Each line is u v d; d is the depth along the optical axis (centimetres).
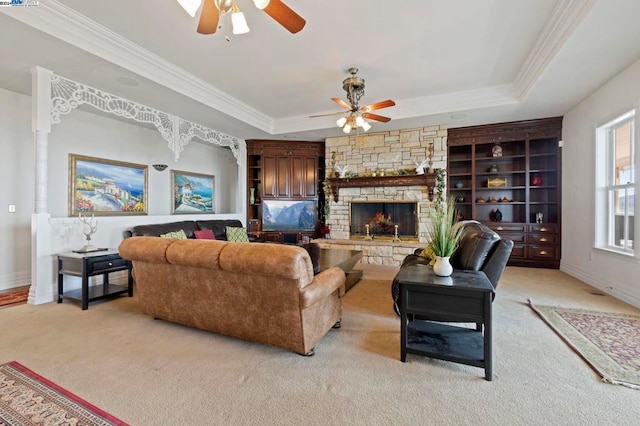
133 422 158
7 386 188
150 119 473
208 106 466
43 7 269
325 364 216
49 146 446
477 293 198
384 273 507
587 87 404
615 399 175
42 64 336
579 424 155
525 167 572
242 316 240
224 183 786
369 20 296
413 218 629
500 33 318
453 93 486
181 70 400
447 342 228
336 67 394
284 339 226
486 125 580
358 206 673
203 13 221
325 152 685
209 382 193
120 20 295
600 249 408
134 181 563
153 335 263
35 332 268
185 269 260
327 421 159
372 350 237
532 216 598
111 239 448
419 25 304
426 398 177
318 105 542
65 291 373
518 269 539
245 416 162
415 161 606
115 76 363
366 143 646
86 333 267
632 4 239
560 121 535
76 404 172
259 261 212
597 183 421
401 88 466
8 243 414
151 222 516
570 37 285
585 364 214
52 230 367
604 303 345
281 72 408
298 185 713
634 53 315
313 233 709
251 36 322
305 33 317
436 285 207
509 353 229
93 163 499
